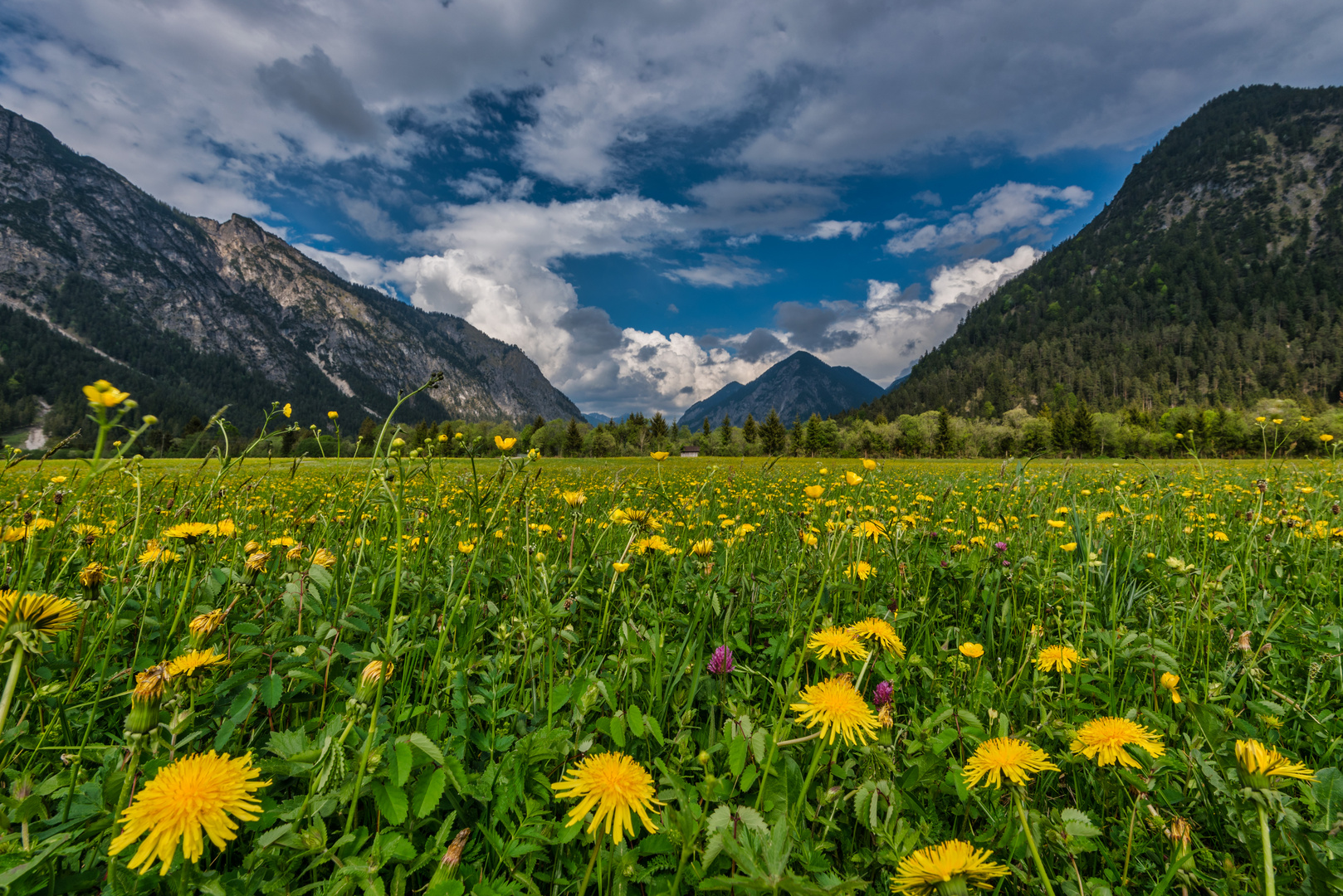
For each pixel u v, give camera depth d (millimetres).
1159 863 1416
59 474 3557
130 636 2086
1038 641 2430
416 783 1339
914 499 5703
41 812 1179
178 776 965
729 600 2596
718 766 1598
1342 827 1258
